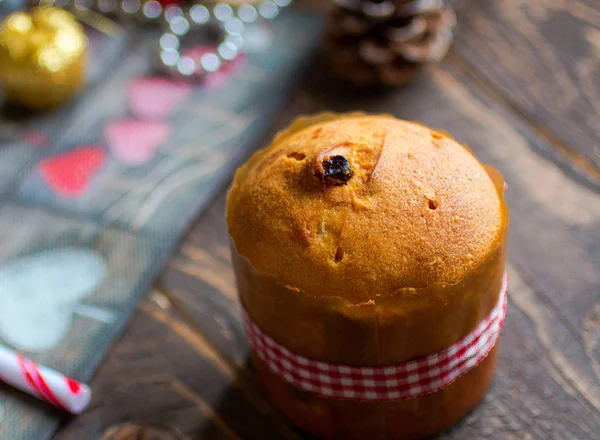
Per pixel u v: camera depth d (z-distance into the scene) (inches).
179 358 13.4
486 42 17.6
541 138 15.7
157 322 13.9
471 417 12.4
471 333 11.3
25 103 17.1
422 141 11.6
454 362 11.3
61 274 14.5
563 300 13.4
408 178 11.1
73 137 16.7
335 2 16.6
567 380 12.6
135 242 14.8
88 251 14.8
